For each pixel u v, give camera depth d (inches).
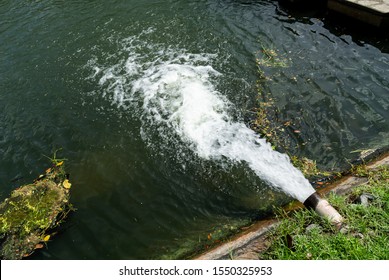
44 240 163.3
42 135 218.2
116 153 203.6
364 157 185.5
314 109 221.0
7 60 289.1
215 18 323.0
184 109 229.6
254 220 162.7
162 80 255.3
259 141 204.5
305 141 201.2
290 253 134.1
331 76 246.1
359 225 136.3
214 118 222.5
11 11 361.7
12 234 165.0
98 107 236.2
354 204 146.8
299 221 145.4
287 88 238.8
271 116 219.6
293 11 325.7
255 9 333.1
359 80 241.4
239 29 305.1
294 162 188.5
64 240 163.9
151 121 222.8
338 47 275.9
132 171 193.2
